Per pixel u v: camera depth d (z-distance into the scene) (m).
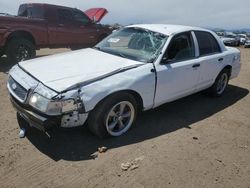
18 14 10.49
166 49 4.38
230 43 29.56
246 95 6.52
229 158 3.73
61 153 3.58
